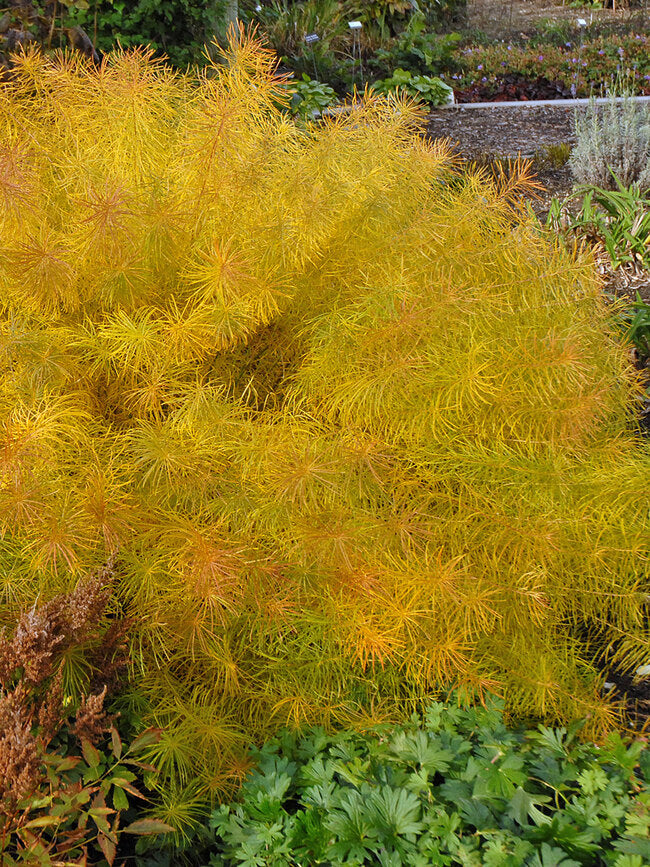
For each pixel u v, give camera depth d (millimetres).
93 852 1541
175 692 1647
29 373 1844
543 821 1269
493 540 1798
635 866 1159
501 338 2062
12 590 1663
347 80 6645
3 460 1597
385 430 1961
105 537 1613
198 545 1595
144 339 1869
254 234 2025
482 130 5977
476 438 1948
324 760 1485
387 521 1773
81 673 1674
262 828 1308
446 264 2180
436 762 1371
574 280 2324
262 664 1732
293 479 1658
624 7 12203
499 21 11219
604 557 1867
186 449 1753
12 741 1310
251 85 2242
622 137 4457
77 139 2242
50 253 1834
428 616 1696
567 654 1818
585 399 1893
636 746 1400
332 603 1697
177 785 1621
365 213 2180
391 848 1263
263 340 2180
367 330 1961
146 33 4871
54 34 4070
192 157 2107
